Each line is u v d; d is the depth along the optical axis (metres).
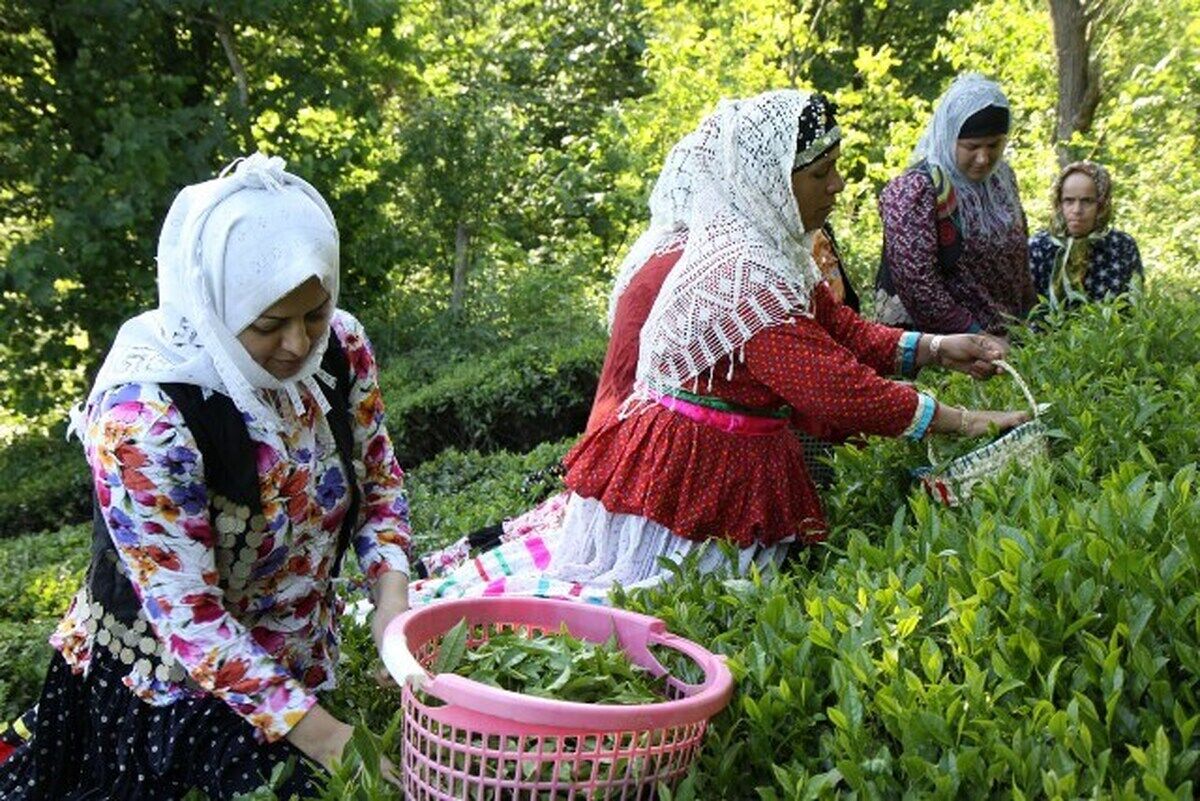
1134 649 1.65
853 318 3.29
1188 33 11.46
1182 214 10.71
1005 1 12.49
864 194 12.43
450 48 14.90
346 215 12.43
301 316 2.08
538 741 1.71
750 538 2.94
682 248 3.09
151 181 10.77
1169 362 3.42
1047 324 4.08
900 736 1.72
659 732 1.74
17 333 11.87
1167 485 2.26
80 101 11.38
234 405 2.13
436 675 1.82
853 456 3.21
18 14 11.20
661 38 14.21
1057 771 1.54
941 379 3.99
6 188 11.59
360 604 3.18
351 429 2.46
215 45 12.16
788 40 13.59
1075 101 9.82
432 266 14.27
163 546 2.12
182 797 2.28
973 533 2.24
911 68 19.42
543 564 3.19
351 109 12.30
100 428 2.10
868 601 2.07
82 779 2.38
